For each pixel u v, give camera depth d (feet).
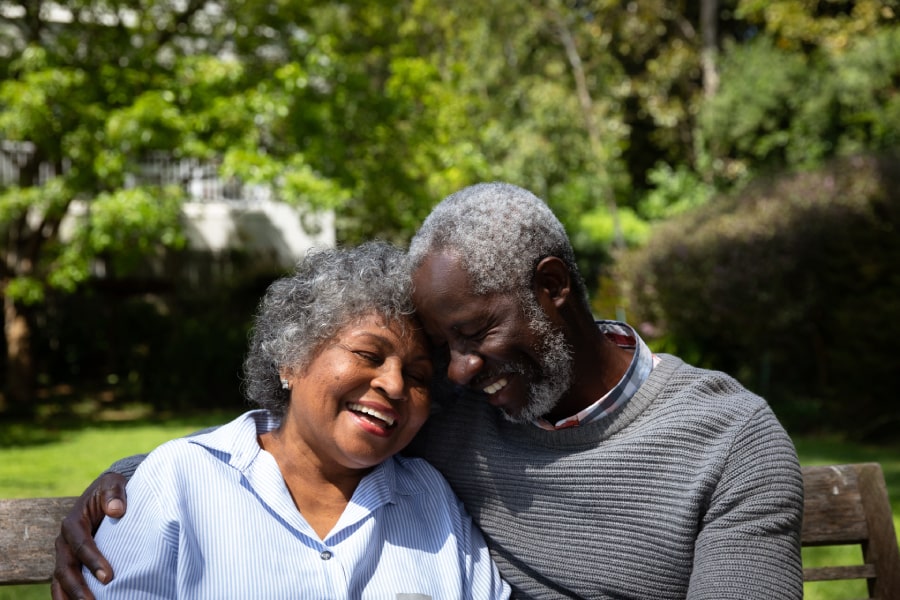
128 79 37.88
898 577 8.08
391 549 7.25
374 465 7.35
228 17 42.75
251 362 7.46
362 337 6.97
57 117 36.73
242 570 6.74
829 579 8.04
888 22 57.16
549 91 60.29
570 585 7.30
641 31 67.62
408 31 61.57
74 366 51.70
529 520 7.42
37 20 40.32
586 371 7.27
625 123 76.84
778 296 32.32
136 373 47.67
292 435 7.32
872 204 31.09
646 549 6.98
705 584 6.41
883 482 8.23
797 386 35.55
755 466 6.73
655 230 40.86
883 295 30.14
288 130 39.47
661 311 37.52
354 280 7.10
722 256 34.22
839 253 31.58
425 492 7.66
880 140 55.72
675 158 76.07
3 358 49.21
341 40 45.83
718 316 34.37
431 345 7.31
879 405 31.30
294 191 36.60
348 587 6.88
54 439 34.50
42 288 38.60
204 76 37.70
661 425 7.02
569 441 7.23
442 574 7.27
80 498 7.15
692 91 72.18
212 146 37.60
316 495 7.35
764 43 65.00
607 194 62.44
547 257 6.90
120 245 37.81
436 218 7.04
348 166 40.93
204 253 55.36
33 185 40.96
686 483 6.88
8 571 7.20
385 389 6.97
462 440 7.80
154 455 7.06
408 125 45.19
